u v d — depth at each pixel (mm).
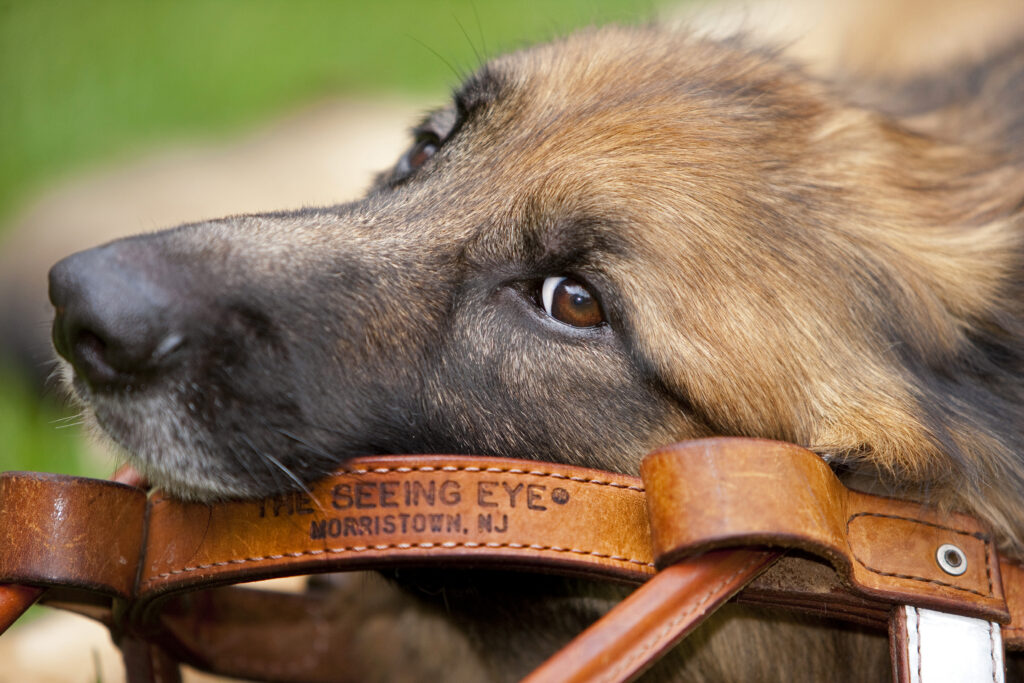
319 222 2623
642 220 2422
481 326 2516
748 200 2467
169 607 2465
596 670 1665
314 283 2455
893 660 1933
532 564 1936
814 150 2693
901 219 2703
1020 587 2137
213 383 2270
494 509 1947
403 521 1961
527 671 2717
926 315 2584
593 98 2742
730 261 2395
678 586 1738
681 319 2365
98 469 4434
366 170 6105
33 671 3369
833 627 2469
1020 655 2396
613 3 6934
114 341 2176
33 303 5188
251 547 2029
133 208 5832
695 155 2523
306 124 6852
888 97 4012
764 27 5363
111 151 6871
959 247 2750
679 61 2912
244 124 7336
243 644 2775
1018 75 3832
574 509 1950
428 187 2748
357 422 2410
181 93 7582
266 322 2355
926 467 2344
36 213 5762
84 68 7480
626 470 2424
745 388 2363
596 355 2424
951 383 2588
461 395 2496
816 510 1768
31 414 4695
